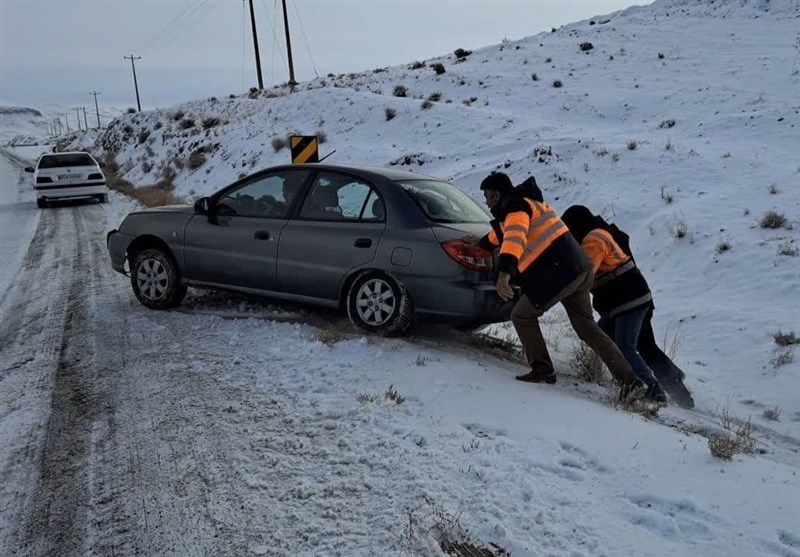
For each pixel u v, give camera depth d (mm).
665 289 8375
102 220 16766
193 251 6828
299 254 6141
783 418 5066
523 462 3678
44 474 3844
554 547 2924
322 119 24266
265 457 3857
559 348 6367
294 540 3074
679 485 3471
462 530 3047
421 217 5719
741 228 9211
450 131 19328
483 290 5449
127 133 41375
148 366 5480
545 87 22797
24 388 5176
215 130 28625
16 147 81000
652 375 5246
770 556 2863
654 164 12680
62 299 8117
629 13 39938
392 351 5449
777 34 26188
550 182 13148
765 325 6762
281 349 5672
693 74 21156
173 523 3287
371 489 3441
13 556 3109
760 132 13992
